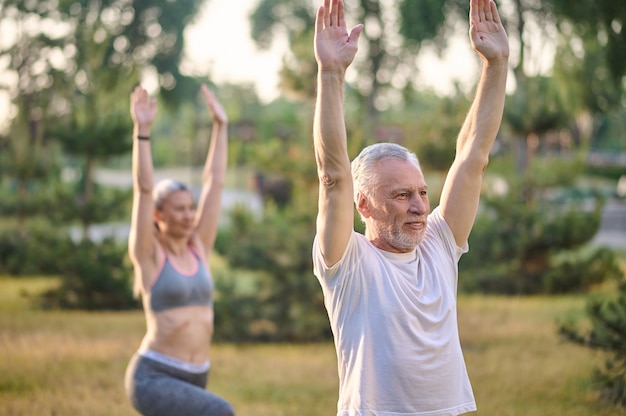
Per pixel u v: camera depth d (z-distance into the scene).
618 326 8.13
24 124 21.44
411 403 3.69
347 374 3.78
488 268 17.61
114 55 42.91
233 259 13.70
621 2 18.56
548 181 18.34
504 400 8.79
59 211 17.42
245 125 38.72
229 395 9.67
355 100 25.52
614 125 69.50
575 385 9.14
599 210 17.64
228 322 13.61
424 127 17.31
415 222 3.84
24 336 12.68
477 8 4.18
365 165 3.94
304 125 14.48
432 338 3.78
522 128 18.86
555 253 17.72
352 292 3.77
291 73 14.47
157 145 68.62
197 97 48.88
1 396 8.93
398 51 36.84
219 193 6.75
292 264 13.42
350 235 3.76
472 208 4.13
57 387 9.39
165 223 6.23
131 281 16.47
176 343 6.00
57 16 35.19
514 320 14.14
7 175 20.72
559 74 25.17
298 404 9.20
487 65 4.14
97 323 14.50
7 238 20.70
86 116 17.67
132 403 5.96
